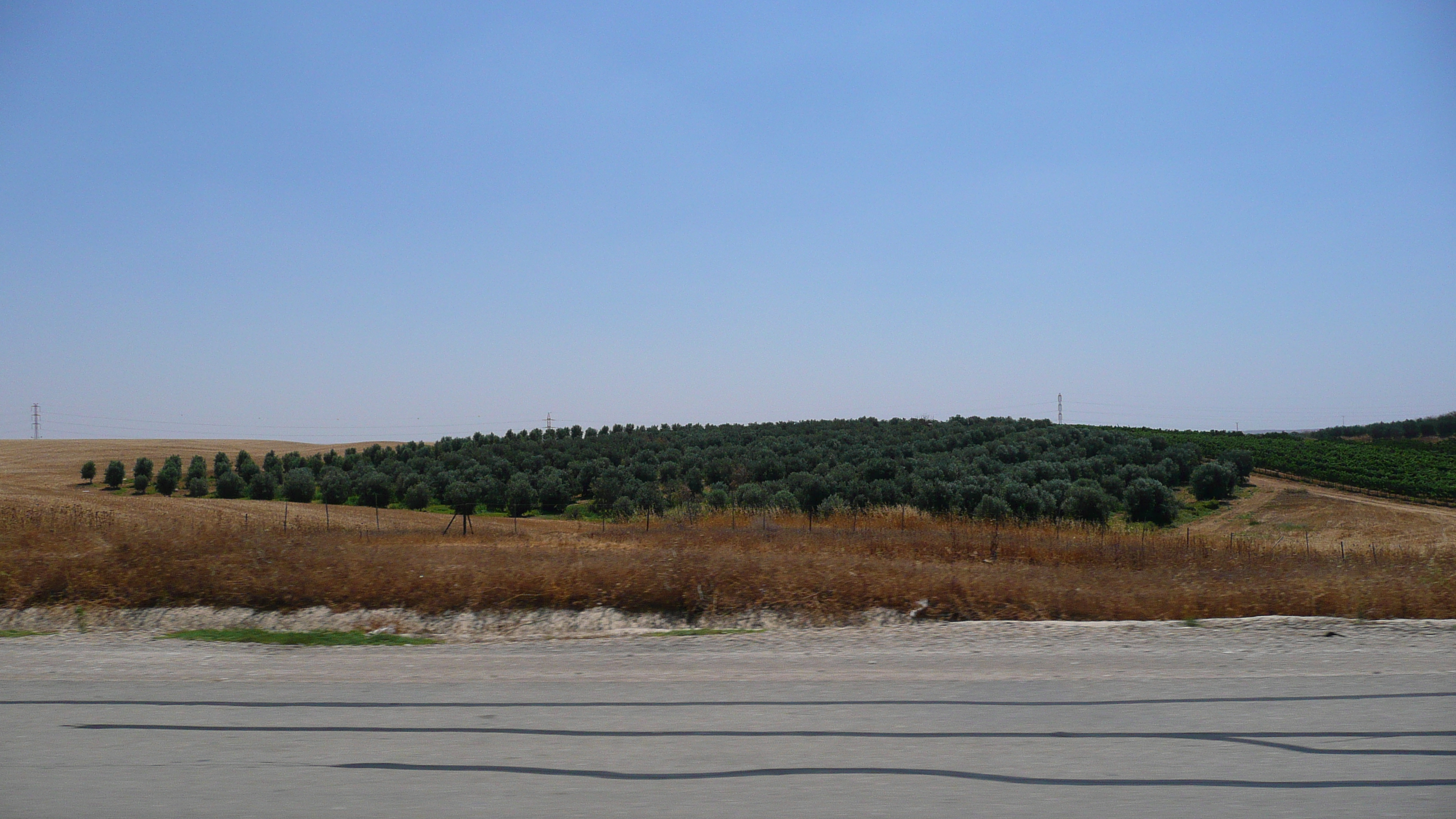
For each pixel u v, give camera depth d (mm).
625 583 12297
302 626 11648
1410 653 8172
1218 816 4262
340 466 70375
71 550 14703
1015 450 56188
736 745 5363
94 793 4582
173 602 12188
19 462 73438
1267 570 15211
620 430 81938
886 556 19000
